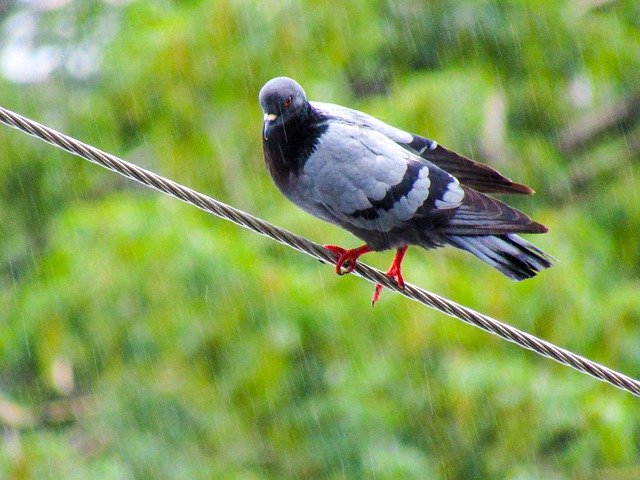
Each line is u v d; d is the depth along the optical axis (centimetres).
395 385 1500
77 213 1568
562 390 1479
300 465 1494
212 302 1490
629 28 1912
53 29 1969
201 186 1661
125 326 1504
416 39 1753
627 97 1972
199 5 1702
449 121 1641
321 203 956
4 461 1469
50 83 1942
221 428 1516
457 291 1532
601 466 1484
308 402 1510
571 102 1969
